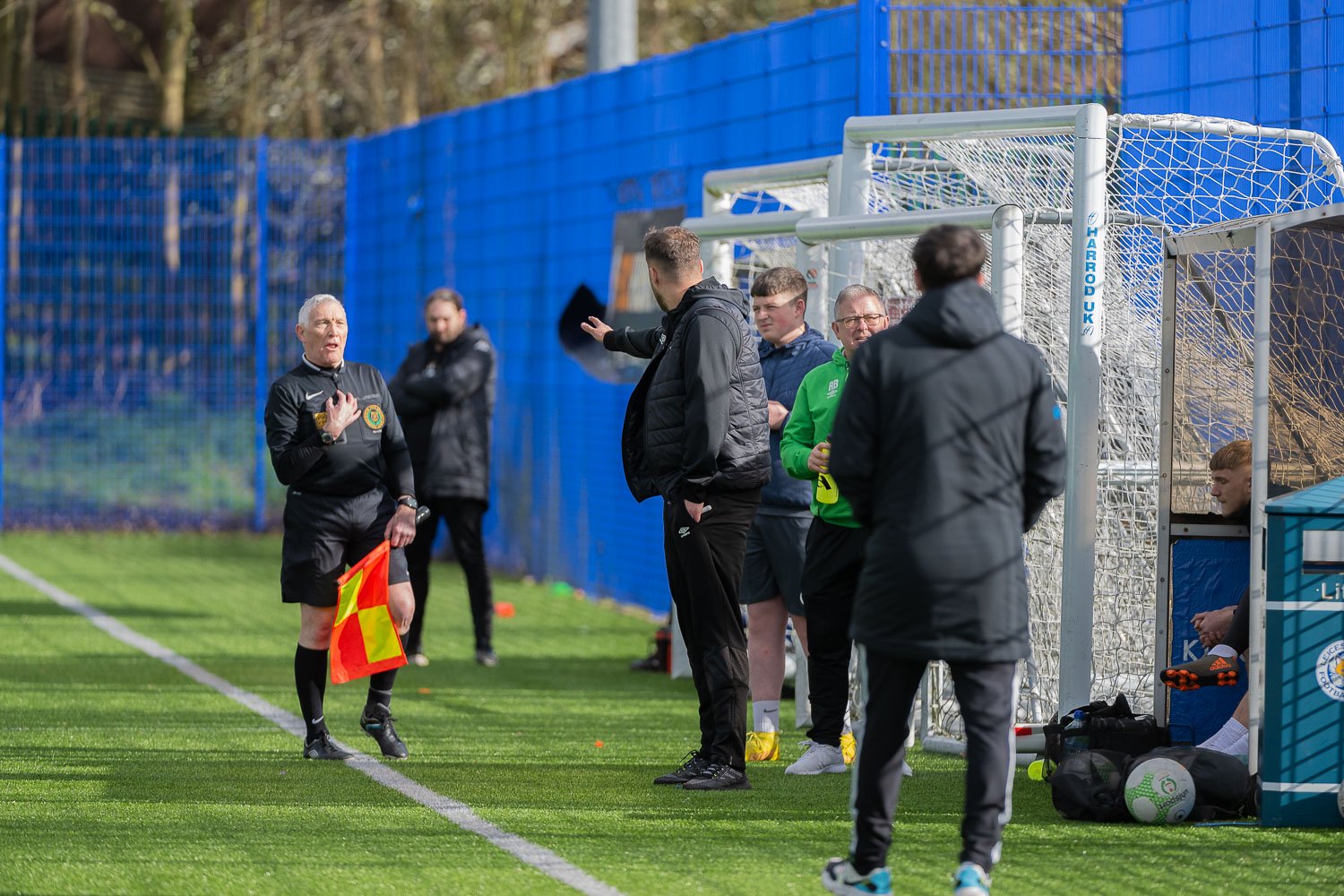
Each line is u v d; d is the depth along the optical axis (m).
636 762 19.27
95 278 46.31
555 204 36.94
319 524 18.92
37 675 25.30
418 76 60.84
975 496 12.41
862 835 12.70
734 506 17.55
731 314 17.22
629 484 18.36
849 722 20.91
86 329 46.50
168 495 47.38
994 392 12.50
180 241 46.66
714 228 24.69
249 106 59.53
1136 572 19.89
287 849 14.88
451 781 18.03
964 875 12.26
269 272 46.81
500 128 39.53
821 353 20.25
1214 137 21.36
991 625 12.34
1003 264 18.72
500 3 57.19
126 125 46.44
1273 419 16.25
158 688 24.25
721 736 17.70
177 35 59.53
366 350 46.81
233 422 47.06
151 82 67.44
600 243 34.72
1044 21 24.91
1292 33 20.70
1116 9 23.95
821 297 23.03
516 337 39.34
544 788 17.67
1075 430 18.53
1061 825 15.93
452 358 27.09
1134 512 19.86
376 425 19.08
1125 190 21.91
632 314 33.00
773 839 15.37
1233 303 18.22
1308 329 16.31
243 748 19.89
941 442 12.41
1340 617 15.52
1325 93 20.31
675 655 26.11
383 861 14.41
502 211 39.62
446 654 28.67
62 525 47.09
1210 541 17.91
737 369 17.41
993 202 22.23
